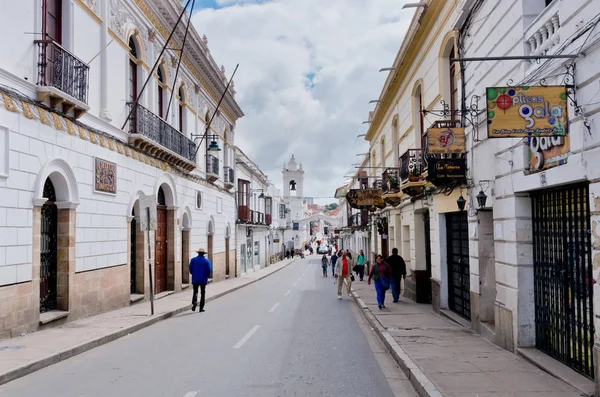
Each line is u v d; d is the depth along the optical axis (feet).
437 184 38.50
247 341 33.96
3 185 31.01
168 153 61.11
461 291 41.45
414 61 56.44
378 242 95.81
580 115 19.97
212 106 90.17
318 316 47.52
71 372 25.36
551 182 22.56
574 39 20.12
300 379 24.22
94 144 43.39
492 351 28.27
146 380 23.79
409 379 24.27
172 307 50.78
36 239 34.47
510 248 27.63
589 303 21.11
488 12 30.58
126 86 51.67
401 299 59.98
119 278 48.85
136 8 53.98
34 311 34.27
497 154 29.40
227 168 100.12
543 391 20.40
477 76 32.91
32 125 33.99
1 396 21.21
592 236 19.38
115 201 47.88
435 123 38.63
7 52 31.73
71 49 40.14
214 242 90.68
